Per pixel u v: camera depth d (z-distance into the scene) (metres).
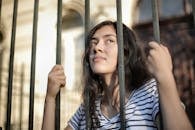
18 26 5.87
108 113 1.54
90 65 1.64
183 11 5.16
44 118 1.55
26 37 5.77
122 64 1.31
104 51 1.54
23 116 5.37
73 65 5.67
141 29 5.34
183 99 4.77
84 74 1.73
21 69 5.63
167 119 1.13
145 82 1.50
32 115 1.48
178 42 5.05
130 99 1.44
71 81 5.54
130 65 1.57
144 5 5.41
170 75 1.17
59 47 1.55
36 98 5.41
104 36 1.57
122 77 1.29
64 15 5.88
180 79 4.87
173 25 5.14
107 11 5.29
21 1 5.95
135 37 1.69
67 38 5.88
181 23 5.11
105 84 1.60
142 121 1.35
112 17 5.22
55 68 1.58
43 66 5.57
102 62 1.53
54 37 5.66
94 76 1.70
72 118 1.71
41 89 5.45
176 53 5.01
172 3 5.26
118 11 1.36
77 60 5.68
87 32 1.45
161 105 1.17
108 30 1.58
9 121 1.53
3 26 5.85
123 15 5.37
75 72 5.59
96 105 1.60
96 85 1.68
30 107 1.49
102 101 1.61
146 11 5.39
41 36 5.72
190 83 4.81
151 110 1.35
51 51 5.60
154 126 1.33
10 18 5.88
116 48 1.54
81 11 5.70
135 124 1.35
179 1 5.22
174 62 4.97
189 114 4.65
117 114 1.47
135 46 1.64
